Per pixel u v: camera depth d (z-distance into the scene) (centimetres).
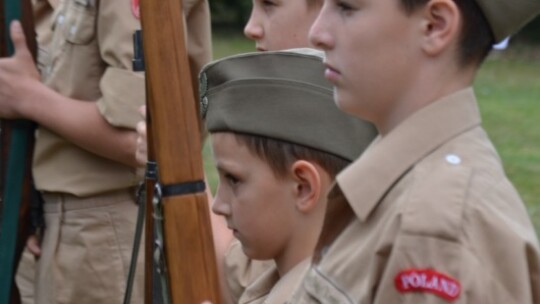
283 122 478
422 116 374
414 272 346
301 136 475
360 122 483
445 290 341
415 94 375
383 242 360
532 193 1641
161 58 427
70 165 727
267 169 478
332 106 481
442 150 370
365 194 375
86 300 734
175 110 428
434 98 375
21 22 715
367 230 376
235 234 491
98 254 729
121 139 704
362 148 482
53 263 735
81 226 730
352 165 386
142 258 729
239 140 483
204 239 430
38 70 732
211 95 500
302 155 475
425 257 346
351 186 378
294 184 476
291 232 480
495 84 2916
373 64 375
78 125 704
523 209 365
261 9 619
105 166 726
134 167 724
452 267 343
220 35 3709
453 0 368
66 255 733
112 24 702
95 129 704
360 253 372
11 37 714
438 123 373
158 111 428
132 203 737
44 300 740
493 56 3391
